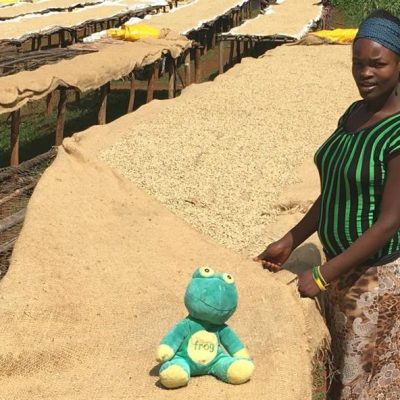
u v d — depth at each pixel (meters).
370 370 1.90
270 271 2.36
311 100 5.26
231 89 5.54
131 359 1.90
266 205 3.18
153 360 1.89
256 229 2.91
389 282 1.85
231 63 10.38
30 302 2.07
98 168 3.22
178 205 3.15
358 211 1.83
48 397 1.75
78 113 8.08
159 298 2.20
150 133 4.22
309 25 9.77
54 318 2.03
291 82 5.91
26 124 7.54
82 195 2.93
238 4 12.38
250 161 3.79
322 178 1.93
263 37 8.73
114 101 8.68
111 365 1.87
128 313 2.11
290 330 2.03
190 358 1.76
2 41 7.54
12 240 2.95
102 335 2.00
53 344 1.92
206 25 10.07
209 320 1.77
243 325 2.06
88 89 5.88
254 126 4.49
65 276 2.27
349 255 1.80
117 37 7.77
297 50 7.64
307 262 2.45
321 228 1.93
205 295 1.74
